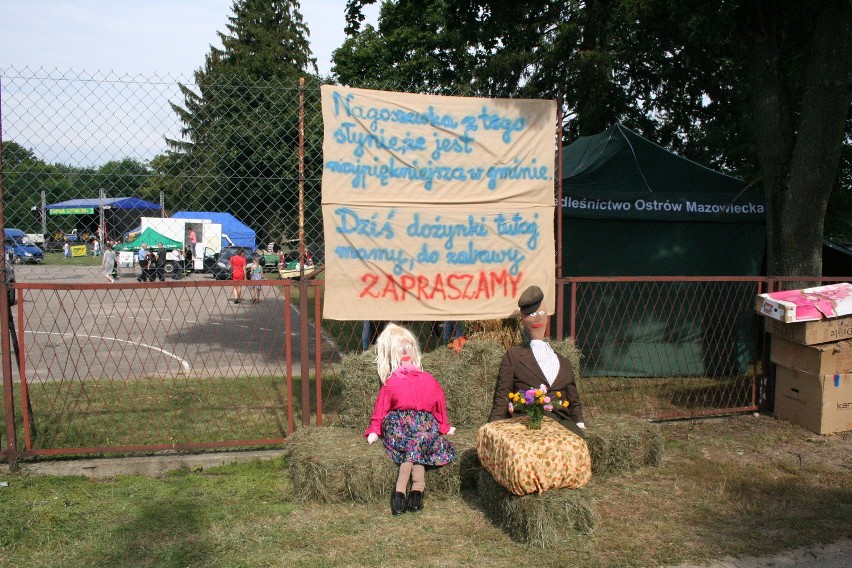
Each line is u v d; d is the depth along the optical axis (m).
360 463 4.61
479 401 5.61
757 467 5.48
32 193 5.88
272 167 6.99
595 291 8.77
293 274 12.47
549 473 4.11
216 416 6.68
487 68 20.55
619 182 8.95
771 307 6.38
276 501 4.70
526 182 5.92
